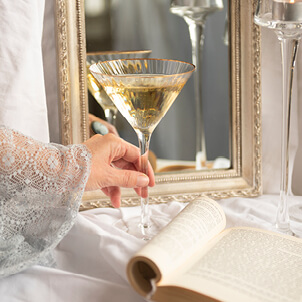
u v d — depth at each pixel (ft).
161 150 3.60
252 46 3.56
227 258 2.84
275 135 3.72
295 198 3.69
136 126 3.16
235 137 3.64
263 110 3.70
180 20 3.51
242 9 3.53
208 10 3.52
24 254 2.97
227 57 3.59
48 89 3.52
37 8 3.33
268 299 2.66
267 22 3.18
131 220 3.37
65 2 3.35
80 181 3.00
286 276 2.77
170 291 2.69
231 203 3.59
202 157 3.64
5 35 3.29
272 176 3.76
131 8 3.46
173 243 2.81
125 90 3.01
